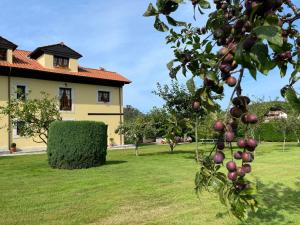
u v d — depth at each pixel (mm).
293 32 1942
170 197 7617
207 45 1899
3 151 25109
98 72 32594
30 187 9078
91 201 7348
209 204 6895
